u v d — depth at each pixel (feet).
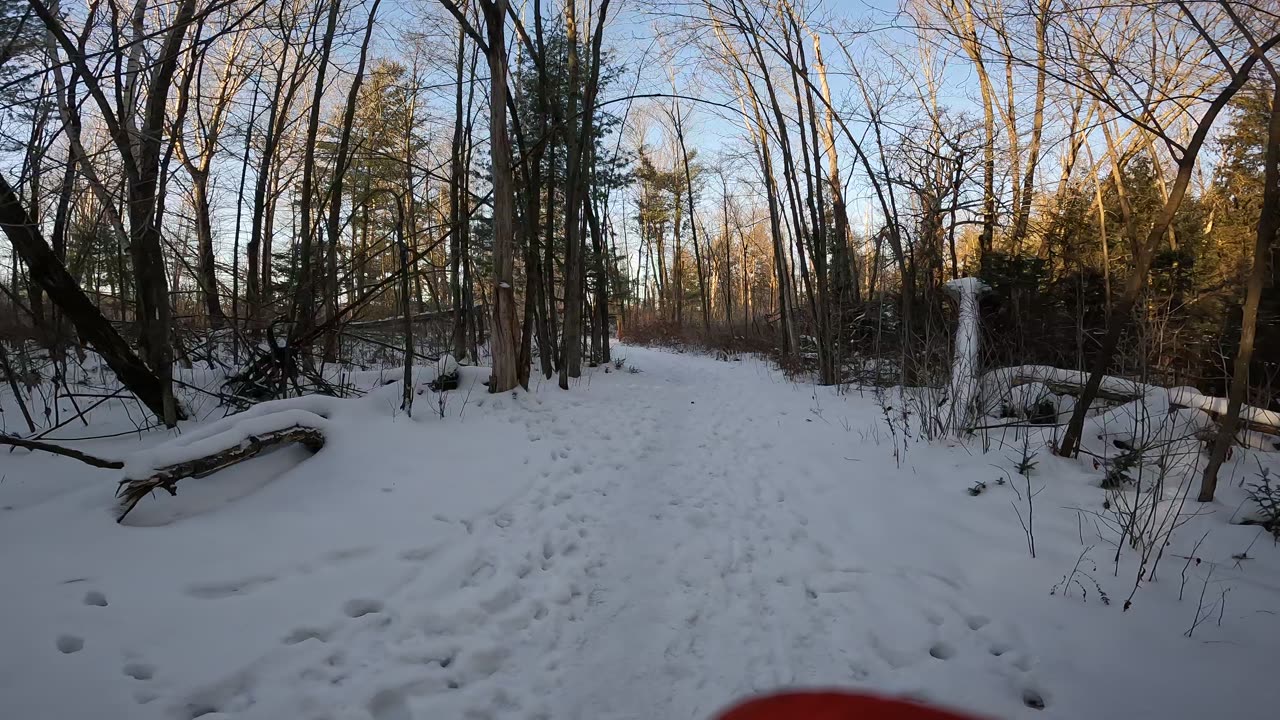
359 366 35.73
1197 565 12.20
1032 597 11.55
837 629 11.00
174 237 27.02
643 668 10.14
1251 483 15.10
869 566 13.30
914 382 29.37
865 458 20.56
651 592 12.59
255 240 32.04
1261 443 18.07
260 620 10.47
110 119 20.76
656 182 97.25
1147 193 34.42
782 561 13.80
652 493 18.48
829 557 13.93
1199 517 14.14
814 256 38.47
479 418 24.82
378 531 14.12
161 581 11.19
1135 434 18.24
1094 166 29.96
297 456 17.65
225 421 16.66
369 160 39.93
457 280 37.14
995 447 19.97
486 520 15.57
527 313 31.40
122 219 22.43
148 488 13.66
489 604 11.76
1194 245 33.71
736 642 10.77
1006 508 15.47
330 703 8.82
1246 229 32.68
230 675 9.08
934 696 8.97
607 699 9.37
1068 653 9.85
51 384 26.89
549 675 9.94
